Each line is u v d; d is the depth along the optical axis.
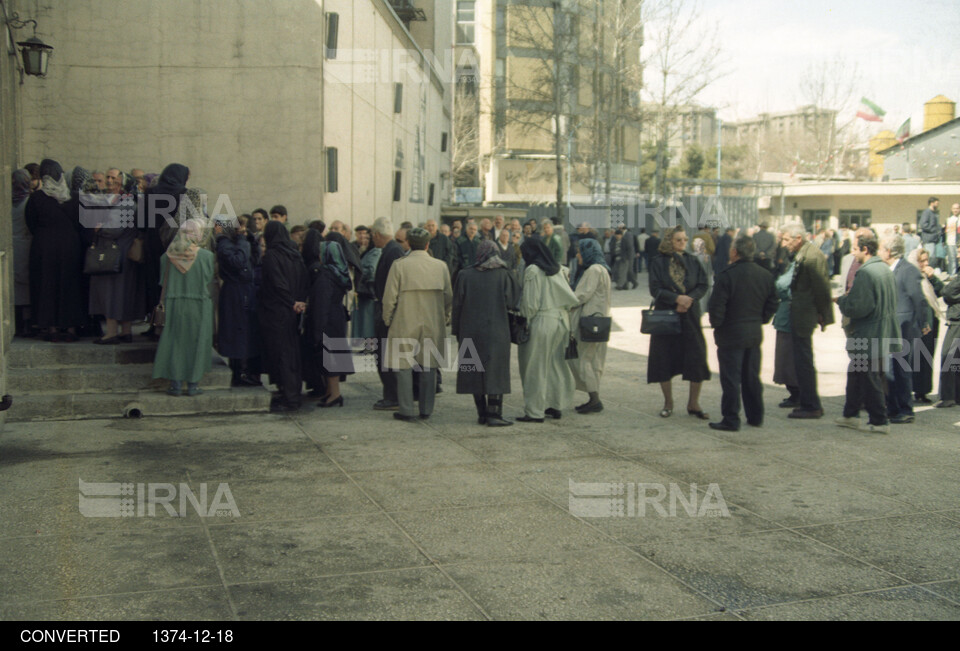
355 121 14.78
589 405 8.81
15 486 5.91
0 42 8.81
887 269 7.91
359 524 5.32
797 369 8.60
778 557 4.89
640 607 4.21
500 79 43.88
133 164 12.45
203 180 12.53
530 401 8.34
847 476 6.55
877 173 60.62
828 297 8.44
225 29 12.44
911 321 9.22
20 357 8.52
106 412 8.20
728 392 7.98
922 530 5.36
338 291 8.95
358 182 15.12
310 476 6.35
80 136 12.35
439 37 29.08
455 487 6.14
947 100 43.59
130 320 8.89
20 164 11.49
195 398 8.39
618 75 35.41
